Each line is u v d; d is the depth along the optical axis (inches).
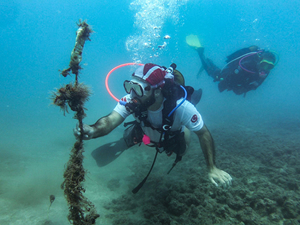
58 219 102.2
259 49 244.5
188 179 141.4
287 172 141.8
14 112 480.4
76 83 39.6
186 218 102.7
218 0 1736.0
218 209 102.3
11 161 179.9
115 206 121.1
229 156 183.0
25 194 125.3
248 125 344.8
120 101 80.7
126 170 174.4
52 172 163.9
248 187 124.2
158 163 187.0
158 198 125.2
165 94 80.1
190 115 85.0
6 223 96.5
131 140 122.8
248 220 95.3
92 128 64.3
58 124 366.0
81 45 38.1
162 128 86.3
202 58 336.2
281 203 104.3
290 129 305.9
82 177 46.7
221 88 274.8
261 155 179.0
